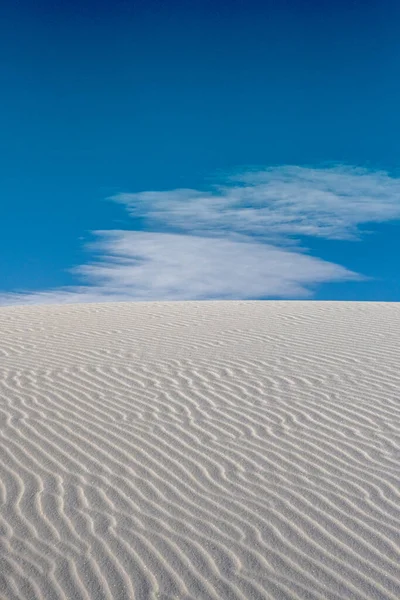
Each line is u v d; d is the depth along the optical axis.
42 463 6.40
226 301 19.05
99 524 5.25
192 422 7.56
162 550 4.91
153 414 7.84
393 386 8.88
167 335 12.81
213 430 7.31
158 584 4.51
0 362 10.50
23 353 11.21
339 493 5.79
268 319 14.78
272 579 4.57
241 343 11.87
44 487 5.88
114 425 7.45
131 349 11.43
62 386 9.01
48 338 12.67
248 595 4.40
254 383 9.12
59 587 4.46
